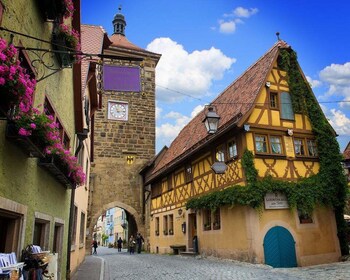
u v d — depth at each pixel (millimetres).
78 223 12766
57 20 5883
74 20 8602
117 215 62031
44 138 4441
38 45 5355
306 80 15867
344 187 14891
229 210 14805
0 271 3387
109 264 15523
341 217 14836
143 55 31125
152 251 25609
